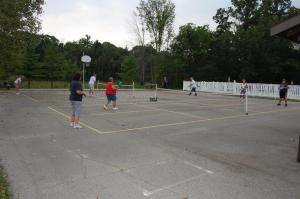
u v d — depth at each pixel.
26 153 6.97
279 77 42.22
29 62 34.72
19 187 5.01
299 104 21.19
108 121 11.67
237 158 6.95
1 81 32.69
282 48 39.22
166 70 47.53
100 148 7.54
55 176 5.54
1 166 6.02
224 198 4.75
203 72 45.78
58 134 9.05
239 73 45.03
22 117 12.09
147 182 5.34
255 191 5.05
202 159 6.79
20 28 22.80
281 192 5.04
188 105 18.44
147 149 7.53
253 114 14.93
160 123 11.47
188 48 48.59
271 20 39.88
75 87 10.02
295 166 6.45
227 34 44.34
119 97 23.56
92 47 78.69
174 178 5.56
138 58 55.38
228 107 17.88
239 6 47.09
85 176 5.57
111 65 72.00
